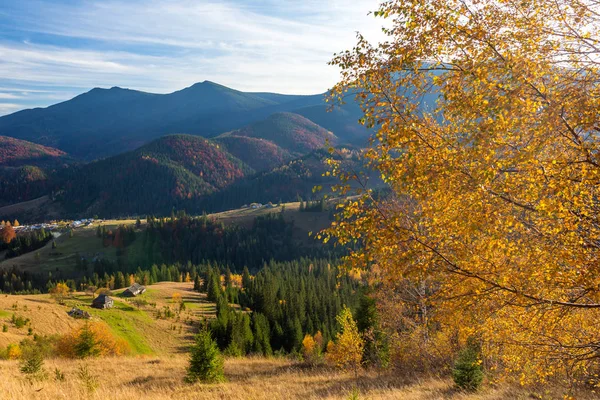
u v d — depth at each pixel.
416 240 6.31
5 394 10.54
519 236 6.53
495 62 5.71
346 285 96.81
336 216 6.73
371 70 6.59
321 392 15.22
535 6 5.94
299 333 67.19
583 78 5.36
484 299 6.73
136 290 99.12
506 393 12.66
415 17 6.29
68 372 19.88
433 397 12.88
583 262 5.39
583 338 7.25
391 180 6.36
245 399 13.38
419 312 15.24
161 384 17.14
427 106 6.76
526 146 5.27
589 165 5.23
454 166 5.66
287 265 157.25
